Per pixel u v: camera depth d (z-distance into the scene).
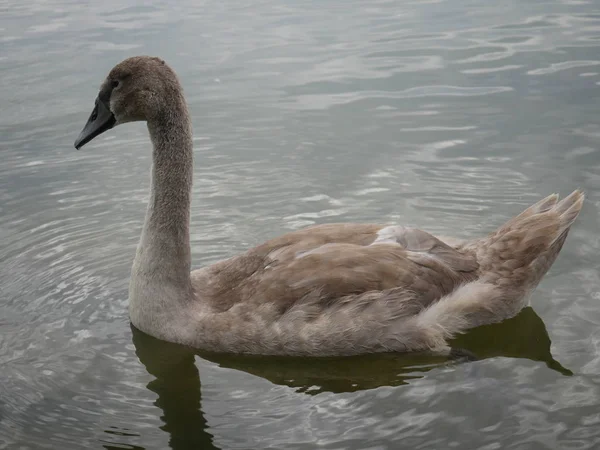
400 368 2.42
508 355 2.44
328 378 2.41
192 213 2.92
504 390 2.33
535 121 3.21
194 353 2.47
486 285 2.50
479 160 3.06
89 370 2.42
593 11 4.00
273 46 3.74
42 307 2.60
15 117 3.32
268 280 2.46
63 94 3.43
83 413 2.32
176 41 3.76
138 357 2.46
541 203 2.60
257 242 2.80
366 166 3.07
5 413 2.31
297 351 2.44
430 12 4.14
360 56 3.66
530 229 2.54
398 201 2.93
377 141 3.18
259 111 3.35
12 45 3.78
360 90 3.45
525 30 3.80
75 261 2.75
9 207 2.95
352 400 2.33
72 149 3.20
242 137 3.23
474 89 3.41
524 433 2.23
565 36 3.73
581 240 2.72
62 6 4.39
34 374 2.41
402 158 3.10
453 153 3.10
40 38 3.83
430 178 3.01
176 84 2.47
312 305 2.43
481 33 3.80
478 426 2.25
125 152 3.21
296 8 4.24
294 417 2.29
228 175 3.06
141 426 2.29
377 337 2.44
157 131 2.48
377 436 2.24
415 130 3.22
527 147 3.10
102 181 3.06
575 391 2.32
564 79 3.43
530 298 2.57
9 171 3.10
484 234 2.80
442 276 2.48
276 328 2.43
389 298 2.44
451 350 2.45
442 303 2.47
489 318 2.51
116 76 2.48
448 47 3.70
